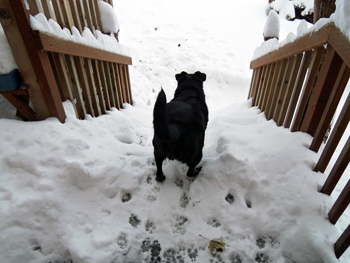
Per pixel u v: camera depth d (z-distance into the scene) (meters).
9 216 1.45
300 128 2.08
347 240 1.27
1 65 1.69
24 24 1.61
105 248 1.52
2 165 1.65
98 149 2.18
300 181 1.71
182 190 1.98
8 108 2.19
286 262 1.48
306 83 1.94
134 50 6.86
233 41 7.77
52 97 1.94
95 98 2.84
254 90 3.63
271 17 3.23
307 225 1.51
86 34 2.56
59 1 2.14
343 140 3.03
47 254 1.47
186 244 1.61
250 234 1.64
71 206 1.68
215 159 2.16
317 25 1.71
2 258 1.36
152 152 2.45
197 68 6.20
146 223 1.72
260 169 1.94
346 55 1.31
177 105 2.06
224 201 1.83
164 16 9.03
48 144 1.83
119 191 1.88
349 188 1.33
